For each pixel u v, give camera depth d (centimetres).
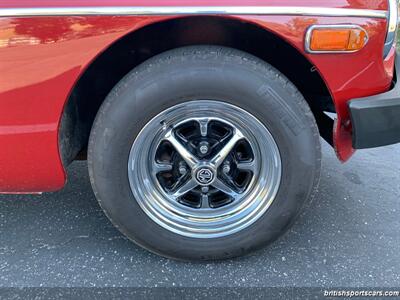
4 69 161
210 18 166
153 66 168
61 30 157
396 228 228
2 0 154
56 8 154
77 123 196
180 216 195
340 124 183
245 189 196
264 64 170
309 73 203
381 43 169
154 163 189
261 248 198
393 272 196
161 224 192
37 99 166
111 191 183
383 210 244
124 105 170
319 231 224
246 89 168
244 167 192
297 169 181
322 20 161
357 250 210
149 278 191
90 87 201
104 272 195
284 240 216
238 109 174
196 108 175
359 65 170
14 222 229
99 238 217
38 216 235
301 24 161
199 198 201
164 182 197
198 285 187
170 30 186
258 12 159
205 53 168
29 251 207
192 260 198
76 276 192
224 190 196
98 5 155
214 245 194
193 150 190
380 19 166
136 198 187
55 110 168
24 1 154
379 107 174
